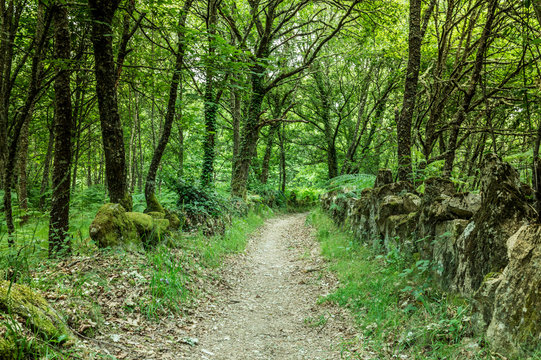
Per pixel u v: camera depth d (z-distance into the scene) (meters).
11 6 8.03
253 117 15.36
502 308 3.21
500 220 3.68
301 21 17.64
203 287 6.35
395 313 4.54
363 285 5.84
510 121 10.30
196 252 7.89
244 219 14.55
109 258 5.60
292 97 22.58
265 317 5.58
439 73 8.81
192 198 10.48
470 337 3.56
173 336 4.32
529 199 3.82
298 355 4.19
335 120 24.48
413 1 7.54
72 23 8.04
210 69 7.48
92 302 4.22
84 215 10.16
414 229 5.84
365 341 4.25
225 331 4.85
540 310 2.92
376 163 20.48
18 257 4.32
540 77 4.22
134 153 21.50
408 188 7.33
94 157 24.73
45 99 13.06
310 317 5.45
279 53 18.98
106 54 6.75
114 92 7.09
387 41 14.74
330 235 10.82
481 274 3.82
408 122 7.71
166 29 7.49
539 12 3.19
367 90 21.73
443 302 4.29
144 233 6.80
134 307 4.59
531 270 3.08
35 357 2.76
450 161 8.38
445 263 4.59
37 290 3.94
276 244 12.36
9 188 6.22
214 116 12.87
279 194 25.77
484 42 7.42
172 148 15.73
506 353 3.05
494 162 3.88
